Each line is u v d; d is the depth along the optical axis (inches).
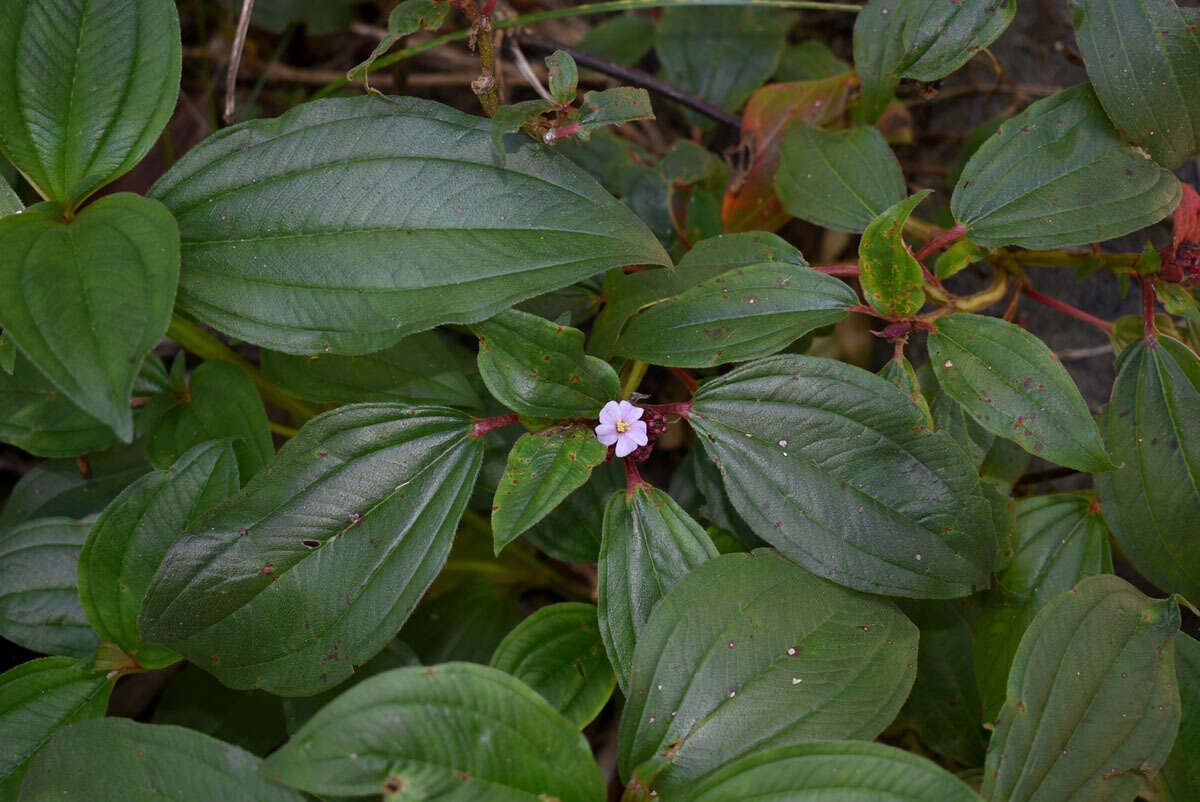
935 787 23.0
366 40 36.9
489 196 24.8
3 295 23.5
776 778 23.2
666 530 25.0
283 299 24.7
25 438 27.0
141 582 25.4
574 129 24.7
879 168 27.4
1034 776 24.1
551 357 24.4
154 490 25.5
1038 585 26.6
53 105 25.1
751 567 24.7
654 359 25.5
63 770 24.1
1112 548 29.3
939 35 26.8
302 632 24.6
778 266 25.5
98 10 25.3
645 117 24.8
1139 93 25.9
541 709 23.2
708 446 25.0
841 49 35.3
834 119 30.0
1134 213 26.0
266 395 28.7
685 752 24.0
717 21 33.1
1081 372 30.9
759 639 24.4
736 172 31.0
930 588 24.7
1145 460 26.2
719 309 25.5
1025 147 26.4
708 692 24.2
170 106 25.3
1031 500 26.9
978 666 26.5
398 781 22.7
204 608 24.5
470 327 24.5
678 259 29.9
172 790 24.0
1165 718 24.4
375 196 24.9
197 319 24.8
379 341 24.5
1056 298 31.1
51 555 26.4
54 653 26.2
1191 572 26.1
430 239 24.7
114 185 31.5
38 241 24.2
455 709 23.0
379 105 25.1
